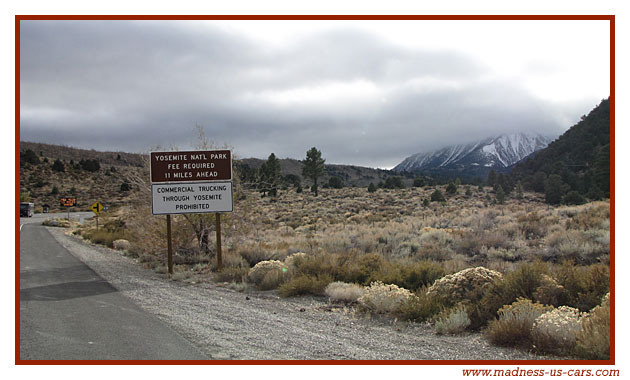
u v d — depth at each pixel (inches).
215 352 279.6
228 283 593.0
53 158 5575.8
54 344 287.7
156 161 676.7
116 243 1056.8
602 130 4015.8
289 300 481.7
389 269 559.5
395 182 3853.3
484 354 286.0
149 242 797.2
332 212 2204.7
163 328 335.3
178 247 803.4
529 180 3368.6
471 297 388.5
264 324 365.7
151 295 487.2
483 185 3983.8
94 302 433.7
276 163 3353.8
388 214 1910.7
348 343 312.7
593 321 281.1
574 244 672.4
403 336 335.0
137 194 823.1
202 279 622.2
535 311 317.1
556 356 278.5
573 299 361.4
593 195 2417.6
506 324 307.3
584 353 270.7
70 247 1050.1
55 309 396.5
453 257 692.7
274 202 2780.5
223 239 871.1
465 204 2370.8
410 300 397.4
